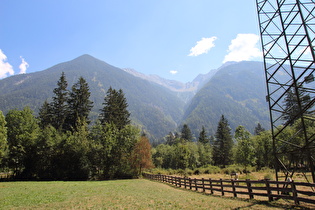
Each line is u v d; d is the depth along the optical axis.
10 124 41.06
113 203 12.38
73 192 18.03
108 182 32.62
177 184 26.48
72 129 46.56
